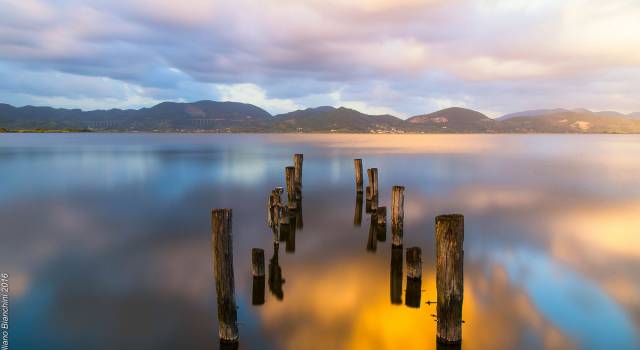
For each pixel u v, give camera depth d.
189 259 14.41
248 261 14.27
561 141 152.00
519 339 9.15
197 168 44.28
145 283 12.27
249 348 8.91
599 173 40.94
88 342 9.09
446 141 149.38
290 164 49.38
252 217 20.98
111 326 9.77
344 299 11.31
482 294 11.47
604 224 19.31
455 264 8.28
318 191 29.28
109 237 17.14
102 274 12.97
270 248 15.85
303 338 9.27
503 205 24.19
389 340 9.13
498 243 16.23
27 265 13.78
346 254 15.13
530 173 40.91
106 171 41.00
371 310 10.61
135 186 31.36
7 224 19.34
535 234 17.52
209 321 10.05
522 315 10.27
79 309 10.60
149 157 59.31
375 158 60.06
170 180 34.69
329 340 9.20
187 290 11.79
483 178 36.75
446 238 8.26
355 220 20.50
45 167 44.56
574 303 10.91
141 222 19.78
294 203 22.17
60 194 27.80
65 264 13.91
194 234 17.62
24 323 9.90
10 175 37.59
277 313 10.46
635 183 33.78
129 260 14.27
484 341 9.04
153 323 9.92
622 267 13.52
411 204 24.44
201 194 27.92
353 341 9.14
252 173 39.88
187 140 142.88
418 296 11.43
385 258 14.66
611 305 10.80
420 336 9.27
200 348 8.90
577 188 30.89
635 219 20.39
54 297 11.31
